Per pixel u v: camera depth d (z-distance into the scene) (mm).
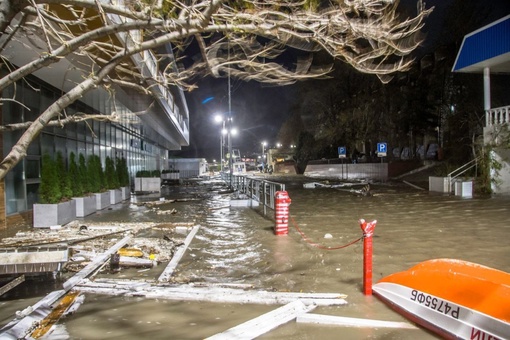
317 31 4363
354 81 43812
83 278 5863
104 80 5203
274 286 5617
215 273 6328
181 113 36938
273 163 80750
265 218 12805
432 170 33312
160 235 9789
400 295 4586
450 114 32594
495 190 20203
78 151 17906
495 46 19562
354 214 13664
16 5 3299
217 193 25422
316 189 27359
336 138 50438
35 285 5652
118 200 18484
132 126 28875
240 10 4168
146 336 3957
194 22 3773
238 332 3934
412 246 8109
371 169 40406
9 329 3943
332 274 6203
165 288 5371
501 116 20438
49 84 14633
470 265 4121
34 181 13547
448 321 3836
